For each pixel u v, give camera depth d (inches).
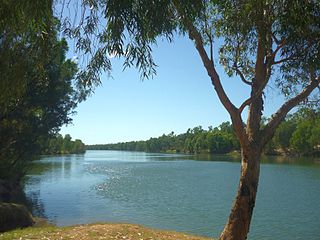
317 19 322.3
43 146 1600.6
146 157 5556.1
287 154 4987.7
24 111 1238.9
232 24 355.3
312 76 390.6
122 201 1230.9
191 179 1996.8
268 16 333.1
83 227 633.6
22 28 277.1
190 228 838.5
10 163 1398.9
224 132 6786.4
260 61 394.3
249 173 388.8
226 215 993.5
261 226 864.9
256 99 402.9
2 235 569.9
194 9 275.3
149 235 577.9
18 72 316.5
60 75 1228.5
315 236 775.7
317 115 469.1
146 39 275.3
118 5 243.3
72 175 2277.3
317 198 1288.1
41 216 949.2
